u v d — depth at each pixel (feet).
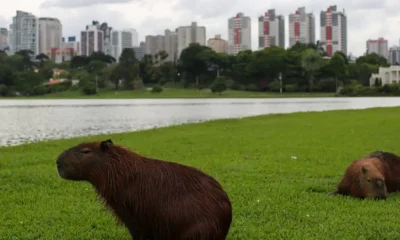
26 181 27.32
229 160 34.83
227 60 382.42
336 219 19.49
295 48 402.72
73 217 20.02
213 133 55.77
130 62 384.27
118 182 14.20
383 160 24.97
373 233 17.76
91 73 390.63
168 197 14.19
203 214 14.08
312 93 342.23
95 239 17.48
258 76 376.68
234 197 23.25
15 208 21.45
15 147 44.73
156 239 14.53
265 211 20.71
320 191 25.53
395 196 24.04
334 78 350.43
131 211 14.35
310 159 35.27
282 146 42.68
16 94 348.79
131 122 100.07
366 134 52.31
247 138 49.73
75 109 163.02
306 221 19.35
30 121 103.76
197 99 289.53
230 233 17.83
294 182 27.25
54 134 74.18
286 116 84.33
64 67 444.14
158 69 389.60
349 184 24.12
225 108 165.99
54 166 32.48
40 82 366.63
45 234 17.89
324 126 62.95
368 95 322.14
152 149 41.57
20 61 425.28
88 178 14.55
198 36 624.18
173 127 65.77
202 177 14.80
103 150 14.44
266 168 31.30
